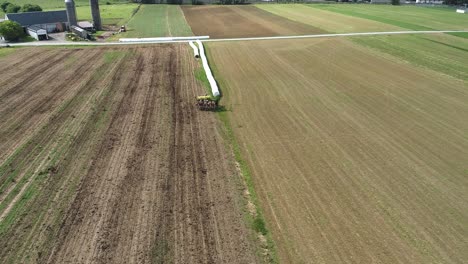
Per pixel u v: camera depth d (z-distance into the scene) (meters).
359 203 17.19
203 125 24.75
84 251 14.21
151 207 16.66
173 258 13.91
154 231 15.24
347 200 17.39
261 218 16.17
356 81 33.53
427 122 25.61
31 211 16.36
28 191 17.73
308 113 26.78
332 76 34.84
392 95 30.34
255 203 17.12
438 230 15.59
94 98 28.97
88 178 18.75
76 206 16.67
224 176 19.12
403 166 20.25
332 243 14.81
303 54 42.22
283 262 13.88
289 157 21.03
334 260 13.98
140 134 23.30
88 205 16.75
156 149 21.56
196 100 28.80
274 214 16.44
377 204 17.14
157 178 18.80
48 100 28.62
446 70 37.16
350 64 38.66
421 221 16.09
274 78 34.19
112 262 13.70
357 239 15.04
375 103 28.67
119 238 14.86
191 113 26.56
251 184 18.53
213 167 19.91
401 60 40.41
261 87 31.92
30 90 30.73
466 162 20.73
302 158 20.92
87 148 21.61
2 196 17.39
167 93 30.19
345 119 25.88
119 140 22.55
